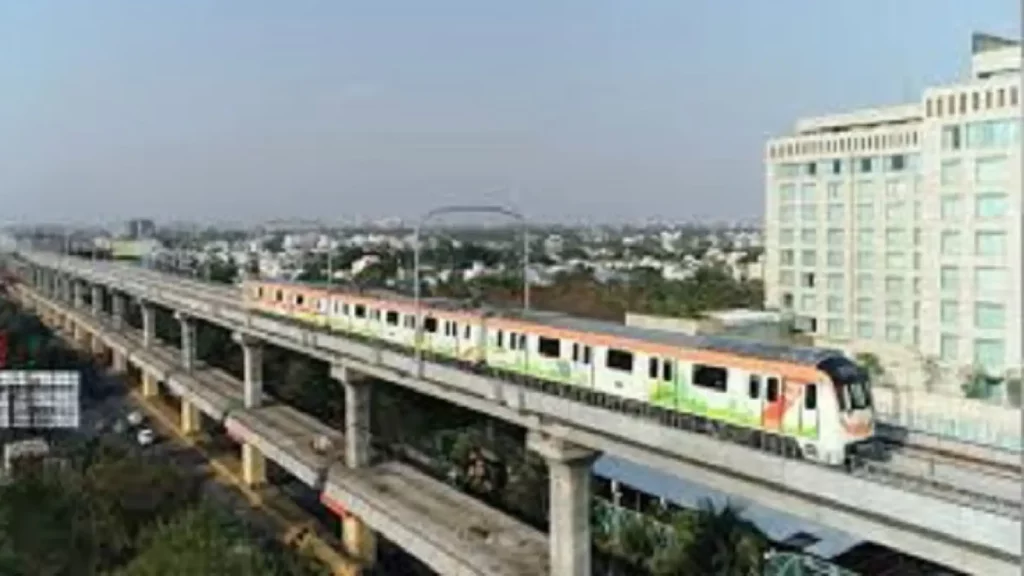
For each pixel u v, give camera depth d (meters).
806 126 132.75
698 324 100.56
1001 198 91.38
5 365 133.25
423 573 73.25
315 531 82.75
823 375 41.16
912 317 115.44
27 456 87.38
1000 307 91.81
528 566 55.56
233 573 49.75
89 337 184.75
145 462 74.94
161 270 198.25
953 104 95.12
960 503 31.45
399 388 100.44
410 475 78.31
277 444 88.62
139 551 57.91
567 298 152.88
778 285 134.12
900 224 116.00
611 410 47.94
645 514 68.75
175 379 123.25
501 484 83.75
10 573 53.94
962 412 62.97
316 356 86.69
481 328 64.44
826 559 58.38
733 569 59.12
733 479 41.84
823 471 36.28
